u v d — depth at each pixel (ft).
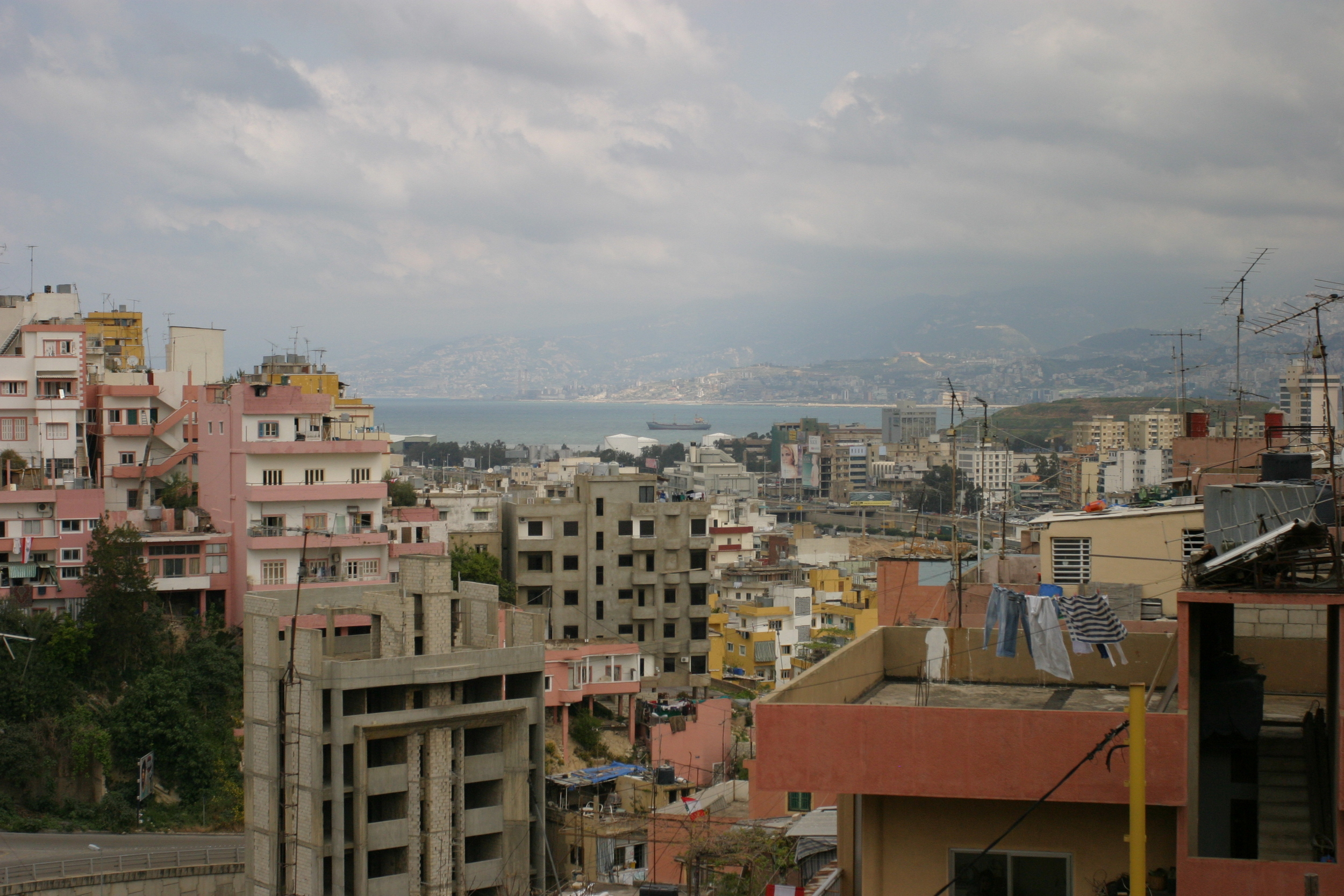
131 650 263.49
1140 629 92.63
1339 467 92.07
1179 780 61.31
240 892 215.92
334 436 372.17
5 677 247.09
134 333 465.06
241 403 296.71
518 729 201.46
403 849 190.49
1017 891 64.90
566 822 212.43
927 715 64.18
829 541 577.02
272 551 288.92
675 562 352.49
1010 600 77.41
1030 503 547.90
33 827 232.73
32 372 309.42
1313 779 64.54
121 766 250.37
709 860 158.81
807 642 423.64
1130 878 56.03
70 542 278.67
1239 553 62.90
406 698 193.16
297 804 187.73
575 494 370.73
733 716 301.02
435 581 201.77
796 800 187.62
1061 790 62.54
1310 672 75.92
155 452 320.50
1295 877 59.00
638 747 300.40
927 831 65.82
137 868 213.66
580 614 345.92
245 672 195.62
